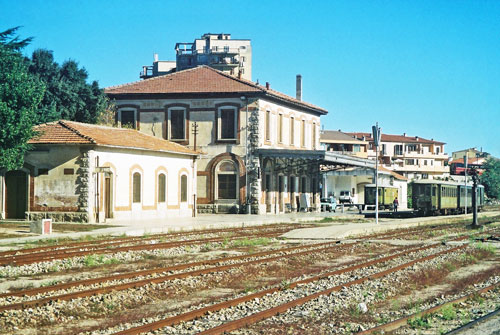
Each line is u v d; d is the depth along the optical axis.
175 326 10.41
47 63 55.31
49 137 34.62
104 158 35.09
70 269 17.31
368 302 13.07
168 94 50.03
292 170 55.97
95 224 32.75
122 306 12.30
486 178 122.50
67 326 10.66
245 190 49.31
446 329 10.71
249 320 10.73
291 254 20.98
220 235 29.48
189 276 15.71
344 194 80.00
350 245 25.84
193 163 44.88
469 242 27.62
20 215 35.16
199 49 117.12
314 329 10.52
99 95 55.00
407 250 23.55
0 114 29.44
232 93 49.38
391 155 130.25
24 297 12.69
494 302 13.40
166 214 41.31
